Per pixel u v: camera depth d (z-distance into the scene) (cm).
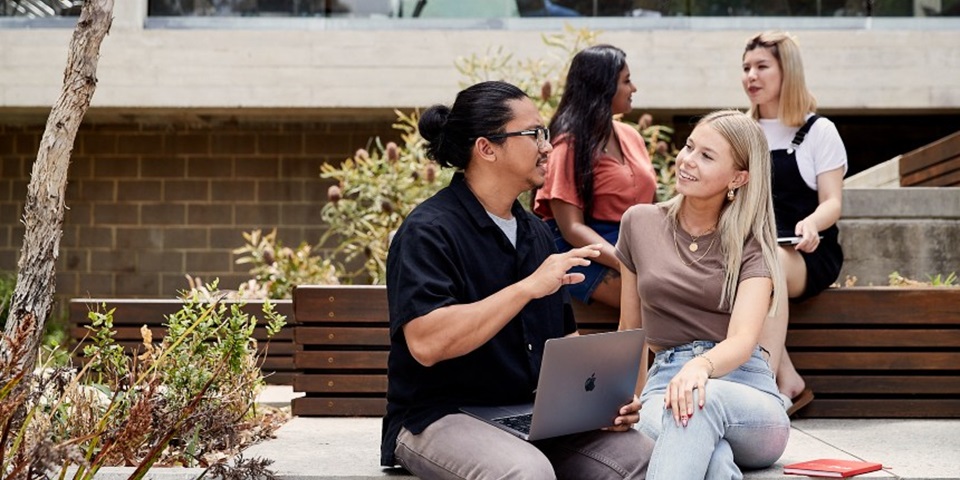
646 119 632
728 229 289
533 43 824
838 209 379
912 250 550
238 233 934
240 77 840
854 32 831
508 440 243
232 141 938
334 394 397
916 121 919
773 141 396
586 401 252
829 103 833
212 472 268
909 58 830
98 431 252
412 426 256
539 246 276
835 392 393
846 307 391
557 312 276
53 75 835
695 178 288
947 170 623
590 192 376
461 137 263
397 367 262
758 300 280
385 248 585
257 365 499
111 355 353
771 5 837
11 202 939
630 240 308
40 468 213
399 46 838
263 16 848
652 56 831
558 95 607
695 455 249
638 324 311
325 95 839
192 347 338
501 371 261
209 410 302
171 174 937
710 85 830
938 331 390
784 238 373
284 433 354
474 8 841
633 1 837
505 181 264
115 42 838
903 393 392
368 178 601
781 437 272
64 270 931
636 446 262
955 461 300
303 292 397
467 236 259
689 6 837
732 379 281
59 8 844
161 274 932
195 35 841
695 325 292
